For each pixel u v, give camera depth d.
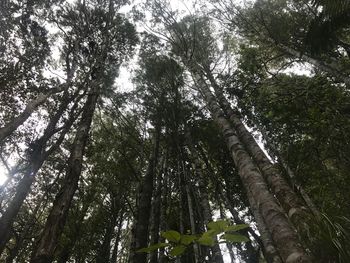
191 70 11.98
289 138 9.91
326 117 8.51
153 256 9.95
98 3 16.86
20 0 13.65
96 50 15.66
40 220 16.45
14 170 13.35
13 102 13.31
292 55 13.26
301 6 14.01
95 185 16.31
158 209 11.32
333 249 2.85
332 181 7.68
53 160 16.42
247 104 12.91
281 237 3.38
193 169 13.80
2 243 9.56
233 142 6.18
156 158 13.47
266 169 5.31
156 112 14.83
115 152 16.14
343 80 10.21
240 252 13.36
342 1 7.55
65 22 15.70
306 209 3.85
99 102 15.98
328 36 8.42
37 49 14.49
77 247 15.72
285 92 10.69
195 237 1.38
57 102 14.84
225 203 13.95
